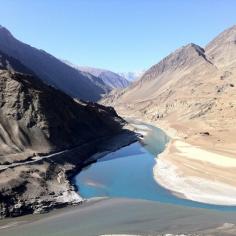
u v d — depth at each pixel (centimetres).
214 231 4331
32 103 8994
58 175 7269
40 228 4759
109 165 8669
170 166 8044
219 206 5400
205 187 6319
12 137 8181
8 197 5722
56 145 8800
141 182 6969
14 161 7256
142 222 4775
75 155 8881
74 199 6081
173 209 5300
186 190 6253
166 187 6544
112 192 6456
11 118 8588
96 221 4922
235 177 6656
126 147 11312
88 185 6994
